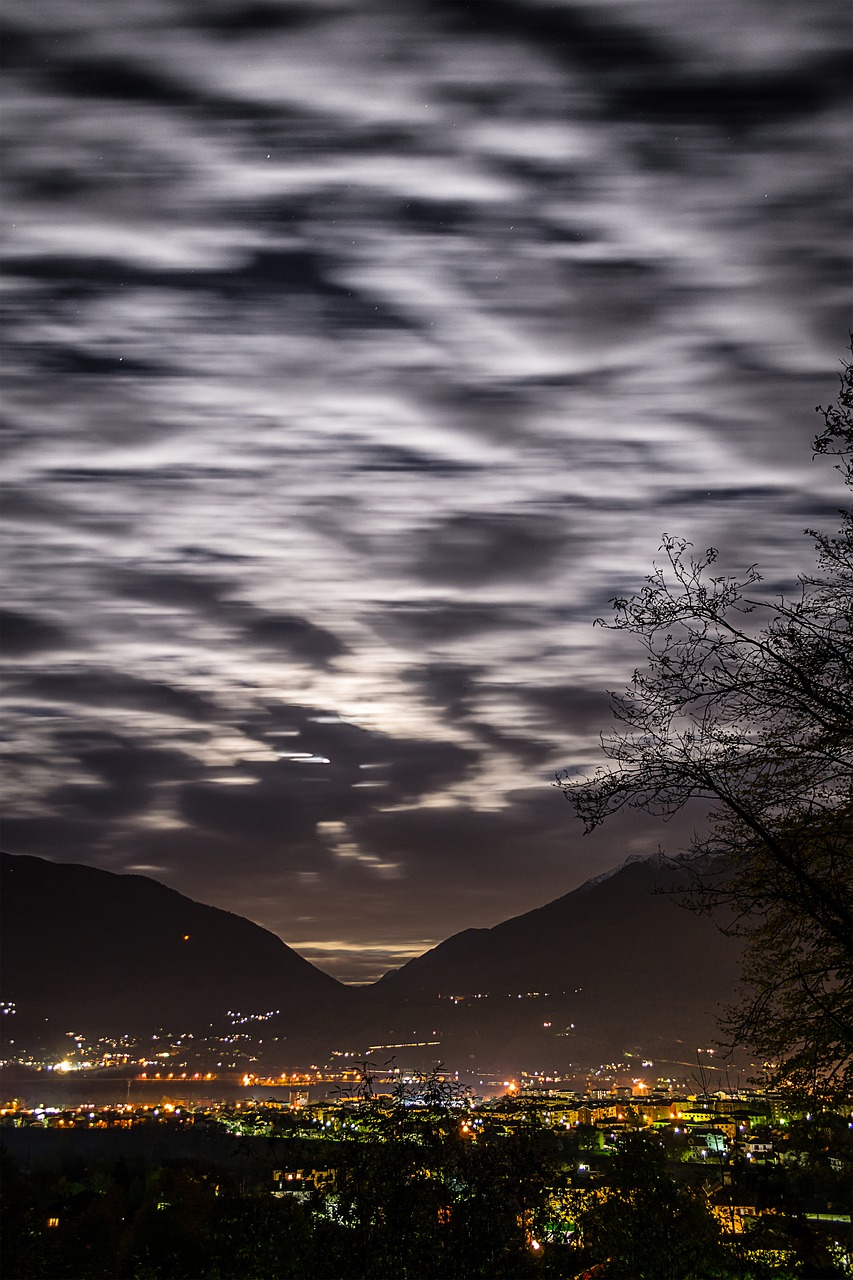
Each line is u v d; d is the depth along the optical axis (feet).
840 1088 48.88
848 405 46.37
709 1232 53.83
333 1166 45.83
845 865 43.52
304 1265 44.39
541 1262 45.16
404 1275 43.06
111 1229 81.46
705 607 43.21
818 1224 53.11
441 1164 44.91
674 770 41.37
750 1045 49.65
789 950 48.60
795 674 42.09
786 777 43.19
